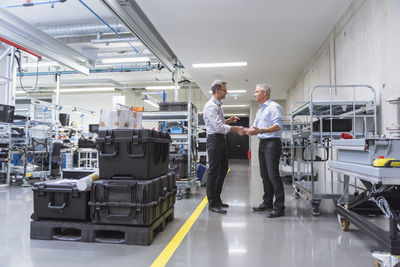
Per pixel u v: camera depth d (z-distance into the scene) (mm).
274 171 2770
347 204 2211
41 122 5848
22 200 3686
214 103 2902
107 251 1794
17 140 5996
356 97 3553
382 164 1431
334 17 4160
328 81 4715
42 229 2031
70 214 2018
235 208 3143
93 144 6938
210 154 2900
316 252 1807
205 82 8211
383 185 1687
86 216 2006
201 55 5828
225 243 1970
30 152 5594
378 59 2961
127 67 8742
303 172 5336
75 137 8781
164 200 2268
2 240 2012
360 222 1866
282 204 2758
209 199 2928
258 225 2443
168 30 4617
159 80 11469
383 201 1647
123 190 1929
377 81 2988
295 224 2484
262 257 1719
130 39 6164
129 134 2002
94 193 1958
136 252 1781
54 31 5957
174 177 2639
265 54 5750
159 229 2232
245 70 6902
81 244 1928
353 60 3639
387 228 1949
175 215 2801
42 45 5219
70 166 7562
